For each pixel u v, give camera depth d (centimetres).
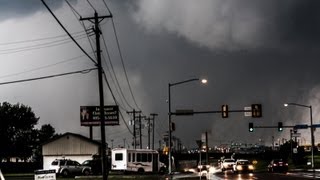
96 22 3591
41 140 10944
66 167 5909
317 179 4641
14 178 5312
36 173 2408
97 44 3644
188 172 7450
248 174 6303
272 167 7169
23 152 10500
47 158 8231
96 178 4806
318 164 10144
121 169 5850
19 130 10581
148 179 4828
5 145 10325
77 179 4819
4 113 10344
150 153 6103
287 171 7169
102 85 3678
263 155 19025
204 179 4991
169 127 5700
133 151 5944
